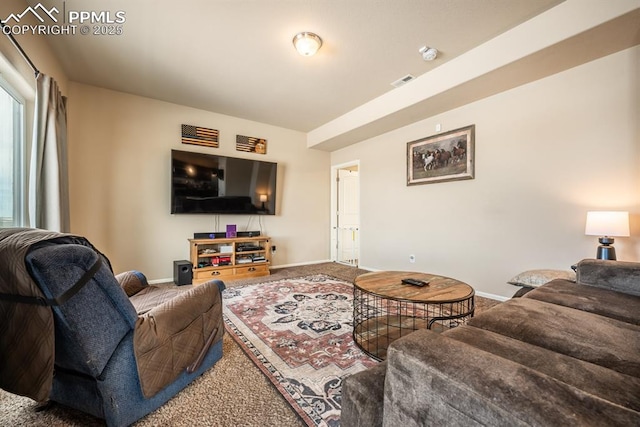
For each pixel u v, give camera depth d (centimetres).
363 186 493
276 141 500
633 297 154
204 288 161
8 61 184
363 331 212
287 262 513
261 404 135
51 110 233
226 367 167
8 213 215
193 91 360
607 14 195
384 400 71
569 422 43
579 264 186
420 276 231
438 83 305
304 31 243
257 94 370
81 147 336
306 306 278
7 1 184
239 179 440
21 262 90
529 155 287
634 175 228
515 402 49
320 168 558
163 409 131
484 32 247
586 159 252
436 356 63
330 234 570
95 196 344
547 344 106
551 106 271
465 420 54
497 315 130
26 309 96
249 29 240
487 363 59
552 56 238
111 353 112
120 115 361
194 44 261
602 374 73
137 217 373
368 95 376
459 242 350
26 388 98
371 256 477
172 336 133
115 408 113
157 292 191
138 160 374
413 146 403
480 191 329
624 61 231
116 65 297
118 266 359
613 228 213
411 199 411
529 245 289
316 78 327
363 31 243
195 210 398
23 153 230
